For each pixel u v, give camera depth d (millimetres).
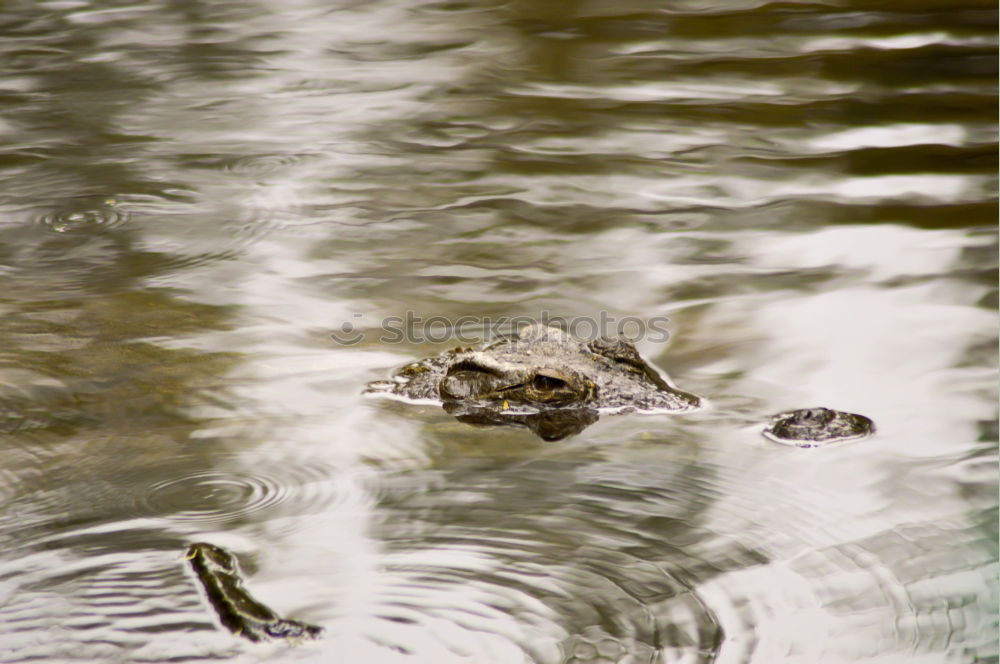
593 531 10242
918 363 15141
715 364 15234
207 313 17578
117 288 18938
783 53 38625
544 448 12305
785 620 8742
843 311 17438
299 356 15594
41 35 42469
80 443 12547
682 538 10125
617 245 21375
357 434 12773
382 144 29406
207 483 11445
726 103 32781
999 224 21922
